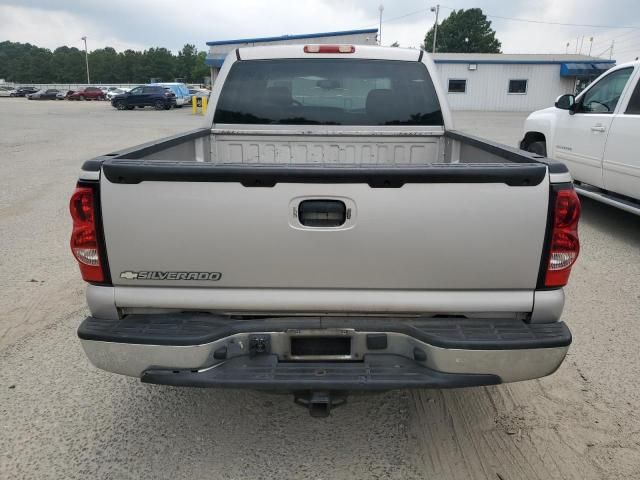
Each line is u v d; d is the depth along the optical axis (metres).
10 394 3.16
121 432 2.83
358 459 2.62
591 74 35.78
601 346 3.69
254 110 4.12
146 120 25.70
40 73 127.50
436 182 2.13
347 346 2.32
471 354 2.18
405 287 2.26
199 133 3.82
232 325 2.29
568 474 2.51
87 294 2.32
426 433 2.82
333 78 4.04
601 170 6.22
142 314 2.37
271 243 2.20
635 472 2.52
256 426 2.89
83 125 22.50
